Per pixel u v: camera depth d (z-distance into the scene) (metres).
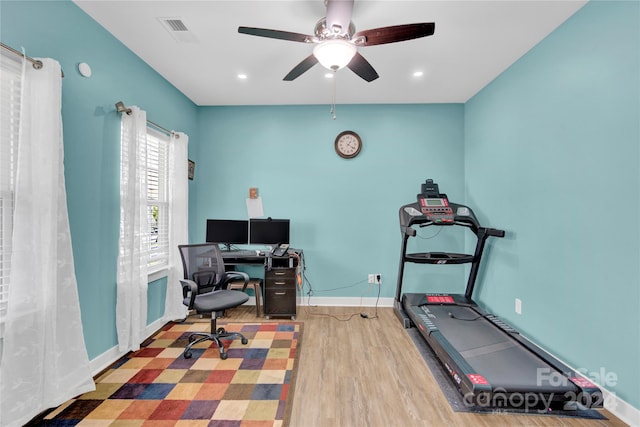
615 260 1.85
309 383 2.17
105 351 2.38
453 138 3.93
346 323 3.34
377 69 2.97
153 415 1.81
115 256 2.48
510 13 2.14
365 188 3.97
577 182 2.13
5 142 1.66
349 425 1.75
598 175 1.97
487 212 3.37
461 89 3.48
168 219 3.34
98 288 2.30
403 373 2.31
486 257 3.37
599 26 1.94
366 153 3.97
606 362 1.91
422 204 3.34
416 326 2.97
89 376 2.00
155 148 3.18
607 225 1.90
